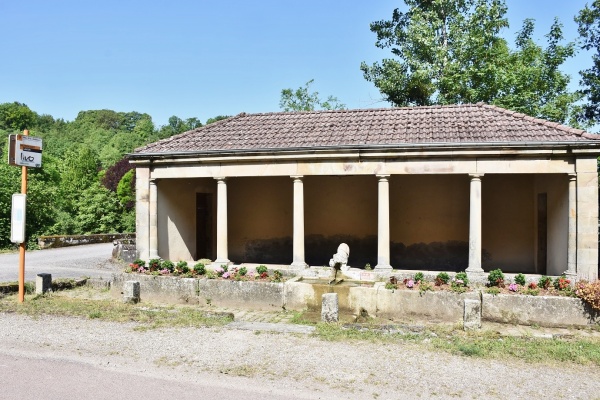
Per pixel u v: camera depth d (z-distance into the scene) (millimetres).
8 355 7207
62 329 8570
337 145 13359
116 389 5941
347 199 16766
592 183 11875
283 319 10320
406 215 16172
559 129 12812
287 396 5758
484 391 5934
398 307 10375
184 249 16781
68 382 6168
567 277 11945
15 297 11562
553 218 13664
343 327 8789
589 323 9562
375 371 6562
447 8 26203
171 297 12000
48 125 93312
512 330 9445
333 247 16812
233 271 12453
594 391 5957
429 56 26531
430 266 15922
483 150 12477
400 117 15398
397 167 13211
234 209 17906
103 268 18641
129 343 7785
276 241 17453
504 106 23484
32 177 33406
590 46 23234
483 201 15680
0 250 24609
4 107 84750
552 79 24672
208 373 6500
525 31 27062
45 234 29141
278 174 14078
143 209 15133
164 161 14898
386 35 29344
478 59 25219
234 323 9062
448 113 15289
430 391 5926
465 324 8930
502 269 15484
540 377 6406
